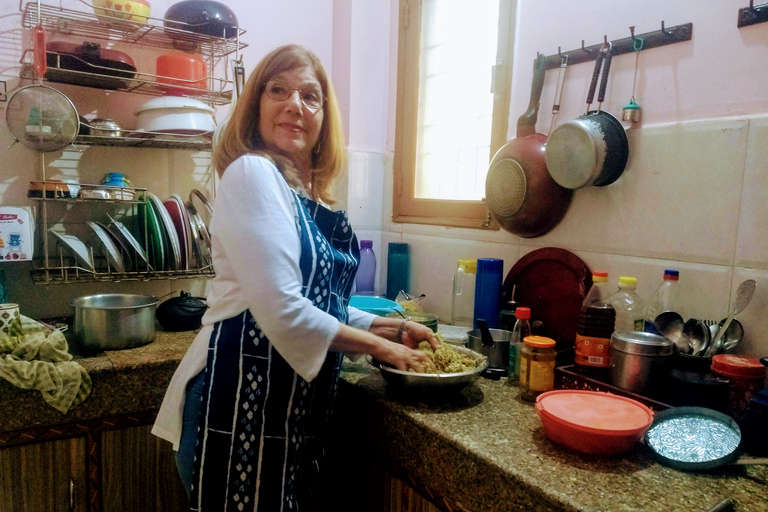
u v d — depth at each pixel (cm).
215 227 95
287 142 109
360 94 216
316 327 94
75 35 168
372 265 214
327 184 129
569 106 146
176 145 173
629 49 129
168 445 147
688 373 106
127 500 143
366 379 129
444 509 100
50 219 166
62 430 132
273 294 89
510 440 96
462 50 193
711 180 116
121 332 146
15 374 122
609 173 130
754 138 108
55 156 166
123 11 154
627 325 126
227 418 98
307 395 105
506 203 150
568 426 89
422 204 204
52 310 169
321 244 104
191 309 169
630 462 89
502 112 170
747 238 111
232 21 172
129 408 139
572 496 77
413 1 207
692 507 75
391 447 113
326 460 139
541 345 114
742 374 97
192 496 101
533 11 156
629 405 100
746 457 90
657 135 125
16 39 158
